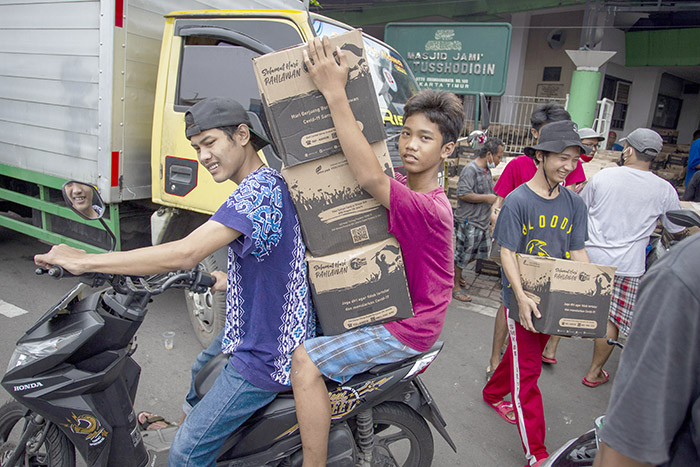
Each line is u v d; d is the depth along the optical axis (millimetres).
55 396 1730
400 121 3873
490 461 2758
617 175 3219
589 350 4129
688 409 968
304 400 1691
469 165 4762
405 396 2088
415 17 11898
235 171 1705
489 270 5695
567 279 2420
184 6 3895
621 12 10289
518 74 11789
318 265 1659
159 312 4270
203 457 1726
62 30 3674
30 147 4141
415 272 1740
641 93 12812
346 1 11828
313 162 1589
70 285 4570
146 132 3783
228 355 1908
